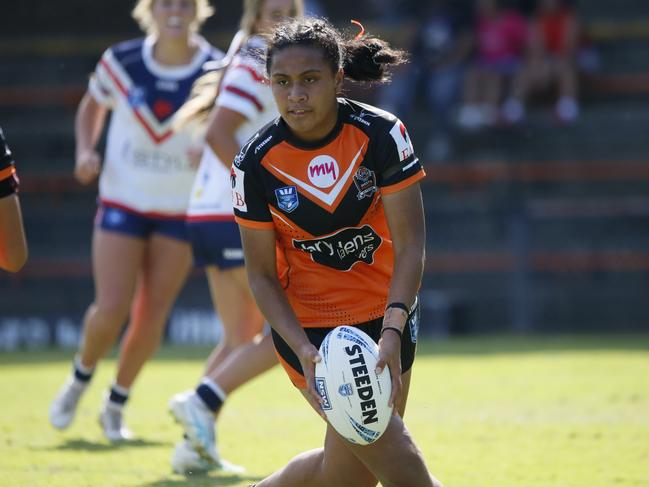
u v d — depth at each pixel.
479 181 56.72
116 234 22.95
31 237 56.50
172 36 24.08
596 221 52.53
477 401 27.81
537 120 60.38
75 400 23.38
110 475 18.52
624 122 59.75
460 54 59.25
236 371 19.00
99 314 22.58
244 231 13.93
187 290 51.47
